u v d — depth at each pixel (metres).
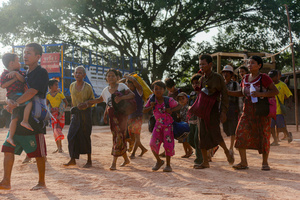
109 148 9.34
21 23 28.06
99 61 21.42
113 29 31.86
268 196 3.75
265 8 29.64
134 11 28.31
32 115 4.08
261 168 5.65
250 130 5.55
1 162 6.44
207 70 5.61
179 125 5.77
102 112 20.50
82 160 6.90
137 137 7.34
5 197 3.78
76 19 30.48
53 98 8.20
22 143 4.12
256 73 5.51
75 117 6.19
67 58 18.47
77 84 6.42
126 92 5.99
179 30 28.64
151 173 5.34
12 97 4.09
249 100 5.54
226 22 31.39
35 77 4.08
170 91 7.35
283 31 29.69
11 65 4.18
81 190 4.13
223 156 7.54
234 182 4.56
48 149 8.78
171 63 32.00
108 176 5.06
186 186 4.32
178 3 29.48
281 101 9.88
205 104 5.57
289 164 6.24
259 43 30.94
